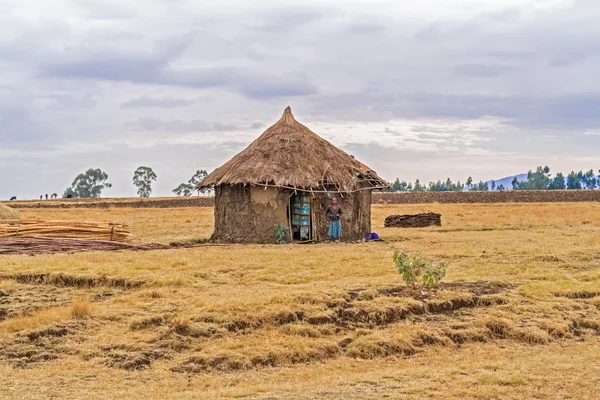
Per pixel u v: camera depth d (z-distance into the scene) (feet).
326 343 42.75
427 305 49.67
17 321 45.91
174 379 37.09
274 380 36.91
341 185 98.32
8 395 33.42
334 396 31.81
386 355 42.06
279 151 99.86
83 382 36.09
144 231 125.59
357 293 51.57
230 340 43.09
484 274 61.98
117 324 45.98
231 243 96.78
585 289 54.44
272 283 58.90
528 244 83.15
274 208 96.37
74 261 67.10
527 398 31.65
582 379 34.76
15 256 72.13
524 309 49.57
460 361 40.45
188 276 60.85
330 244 92.48
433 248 82.02
